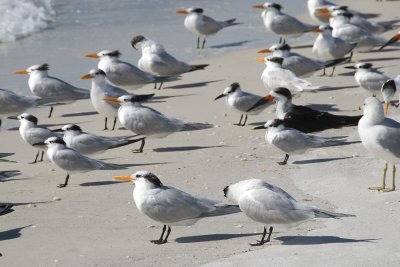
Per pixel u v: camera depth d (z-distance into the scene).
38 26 27.14
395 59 23.86
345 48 23.23
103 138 16.03
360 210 12.50
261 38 26.95
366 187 13.71
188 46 25.78
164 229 11.66
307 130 16.72
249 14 30.23
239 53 24.98
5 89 20.19
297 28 25.38
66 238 11.80
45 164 16.22
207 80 22.31
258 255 10.82
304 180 14.24
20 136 18.33
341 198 13.16
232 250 11.11
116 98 17.00
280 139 15.13
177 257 10.88
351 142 16.44
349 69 23.17
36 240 11.74
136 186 11.70
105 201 13.60
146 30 27.38
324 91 20.69
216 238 11.70
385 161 15.15
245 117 18.77
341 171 14.65
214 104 20.08
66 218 12.73
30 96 19.33
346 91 20.66
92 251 11.22
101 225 12.40
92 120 19.44
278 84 19.44
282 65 20.83
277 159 15.69
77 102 21.28
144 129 16.66
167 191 11.59
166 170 15.12
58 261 10.83
